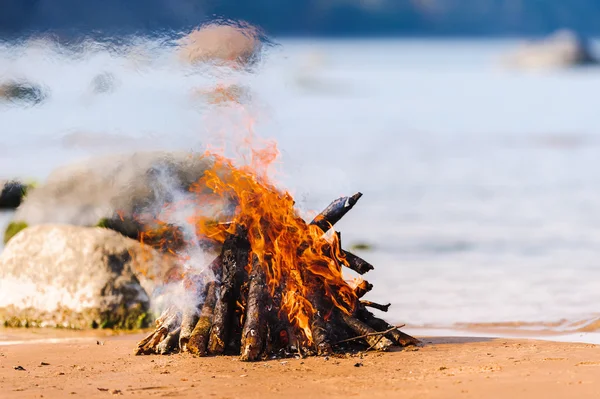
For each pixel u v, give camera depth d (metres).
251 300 26.95
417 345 28.12
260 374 24.27
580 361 24.67
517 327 33.97
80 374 24.89
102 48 59.50
